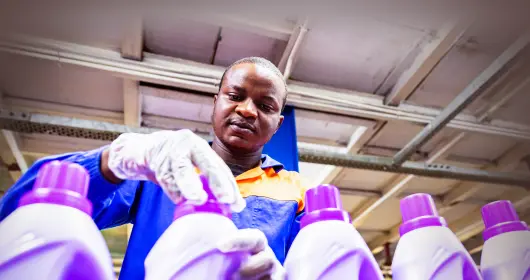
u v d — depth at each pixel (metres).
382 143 2.96
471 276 0.46
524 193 3.81
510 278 0.46
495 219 0.52
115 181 0.51
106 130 2.08
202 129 2.72
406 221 0.52
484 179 2.88
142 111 2.55
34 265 0.34
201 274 0.38
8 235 0.36
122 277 0.60
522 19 1.92
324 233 0.46
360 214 4.29
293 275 0.45
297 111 2.44
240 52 2.16
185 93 2.23
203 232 0.40
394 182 3.68
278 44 2.11
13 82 2.22
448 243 0.47
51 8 1.76
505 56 1.90
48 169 0.41
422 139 2.46
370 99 2.46
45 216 0.37
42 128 2.03
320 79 2.38
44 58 1.91
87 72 2.14
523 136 2.69
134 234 0.64
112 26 1.87
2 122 1.96
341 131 2.88
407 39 2.07
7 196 0.44
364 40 2.08
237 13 1.84
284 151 2.12
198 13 1.83
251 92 0.78
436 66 2.28
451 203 3.99
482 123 2.65
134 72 2.02
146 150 0.44
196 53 2.16
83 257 0.37
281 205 0.78
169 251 0.40
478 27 2.00
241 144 0.78
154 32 2.02
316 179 3.54
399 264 0.48
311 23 1.92
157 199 0.68
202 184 0.43
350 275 0.43
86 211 0.40
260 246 0.41
